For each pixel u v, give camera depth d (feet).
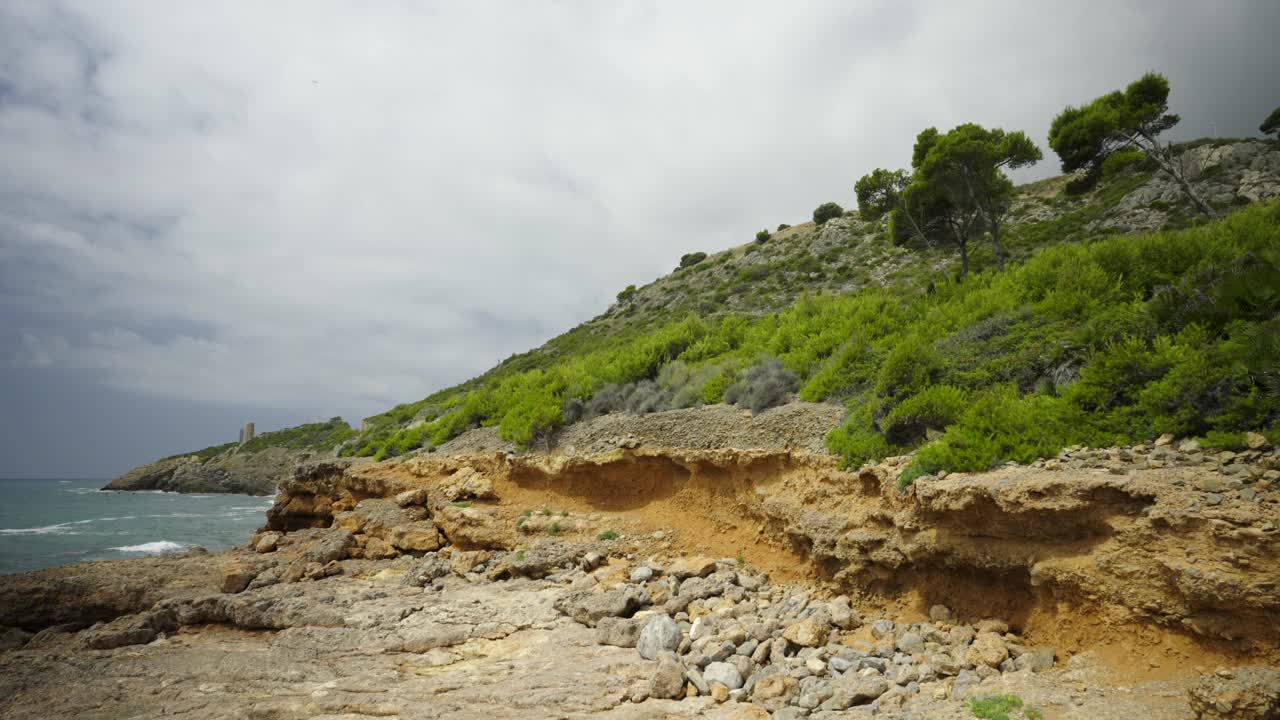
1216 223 41.83
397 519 59.31
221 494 278.26
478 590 44.19
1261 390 24.67
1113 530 23.08
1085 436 28.43
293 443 296.10
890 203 99.60
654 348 71.46
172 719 23.29
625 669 27.35
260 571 50.11
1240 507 19.98
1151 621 21.35
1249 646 18.81
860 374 45.39
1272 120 125.29
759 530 43.42
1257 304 28.22
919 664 25.31
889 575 32.65
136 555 90.22
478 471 61.98
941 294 59.11
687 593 37.37
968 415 32.37
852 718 20.80
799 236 235.40
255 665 29.68
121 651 32.76
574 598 38.73
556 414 60.64
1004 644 24.62
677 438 50.83
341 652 31.89
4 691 26.71
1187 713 17.46
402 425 97.81
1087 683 20.97
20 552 91.09
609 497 54.24
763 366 54.75
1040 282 44.75
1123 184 141.59
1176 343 29.53
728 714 22.57
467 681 27.09
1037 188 185.57
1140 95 78.79
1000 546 27.20
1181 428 25.67
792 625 29.73
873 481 35.27
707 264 258.37
